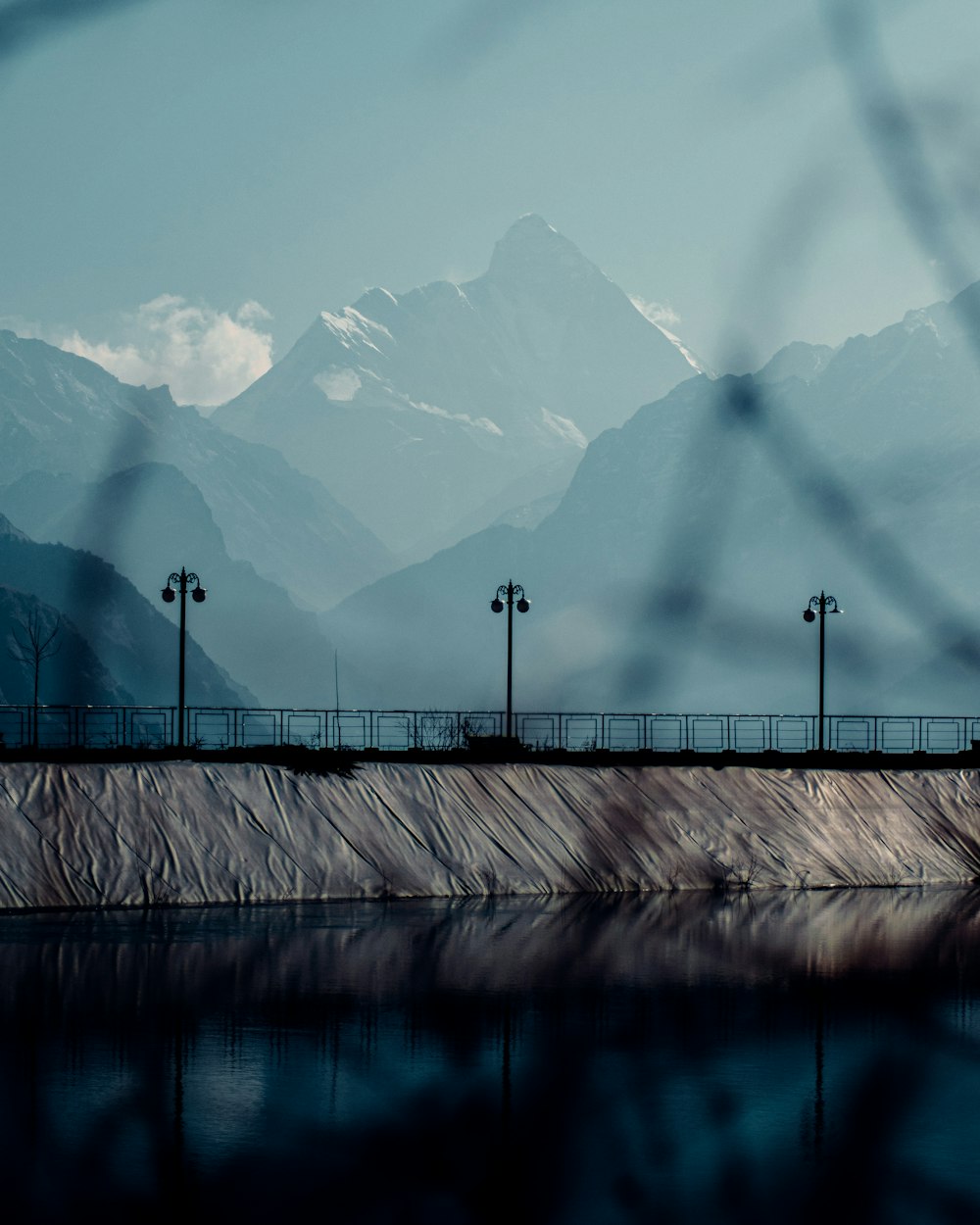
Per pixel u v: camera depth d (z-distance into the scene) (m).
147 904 113.50
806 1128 54.47
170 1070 61.47
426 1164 48.53
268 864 121.19
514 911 117.25
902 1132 53.94
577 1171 48.28
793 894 135.38
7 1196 44.41
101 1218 42.53
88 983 81.00
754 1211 44.12
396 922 108.88
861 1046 69.88
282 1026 71.19
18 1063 62.09
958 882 148.25
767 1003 81.00
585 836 137.88
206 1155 49.22
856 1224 43.00
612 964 92.94
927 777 163.25
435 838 131.00
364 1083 60.09
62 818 116.50
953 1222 43.34
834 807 153.62
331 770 133.50
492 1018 74.75
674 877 137.25
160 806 121.56
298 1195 45.16
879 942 105.06
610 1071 63.28
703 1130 53.84
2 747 124.50
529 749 152.50
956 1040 71.62
